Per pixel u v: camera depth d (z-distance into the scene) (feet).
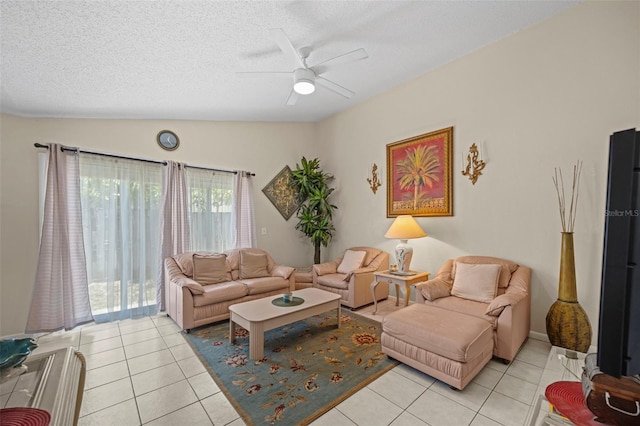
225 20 7.00
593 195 8.20
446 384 6.64
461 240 11.20
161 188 12.51
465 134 11.02
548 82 9.00
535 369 7.22
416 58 10.86
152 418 5.58
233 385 6.67
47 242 9.55
